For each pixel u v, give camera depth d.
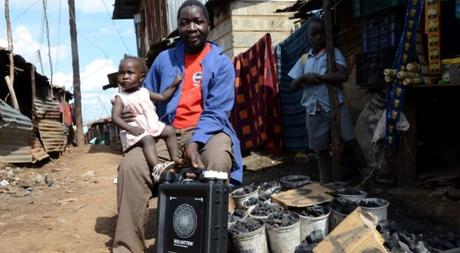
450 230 3.70
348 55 7.02
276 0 10.45
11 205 6.03
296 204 3.67
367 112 5.38
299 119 7.17
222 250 2.62
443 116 5.58
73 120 24.66
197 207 2.63
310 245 3.27
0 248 4.02
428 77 4.50
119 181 3.35
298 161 7.73
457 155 5.31
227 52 10.65
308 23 6.50
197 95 3.61
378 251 2.82
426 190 4.68
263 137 7.66
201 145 3.36
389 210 4.27
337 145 5.04
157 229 2.81
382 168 5.05
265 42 7.48
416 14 4.39
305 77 5.14
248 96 8.13
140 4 22.58
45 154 11.33
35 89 12.05
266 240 3.46
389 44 4.93
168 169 3.21
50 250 3.95
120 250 3.27
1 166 8.61
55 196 6.74
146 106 3.55
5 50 10.10
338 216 3.46
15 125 9.01
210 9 10.42
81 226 4.77
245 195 4.13
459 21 4.78
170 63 3.73
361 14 5.23
